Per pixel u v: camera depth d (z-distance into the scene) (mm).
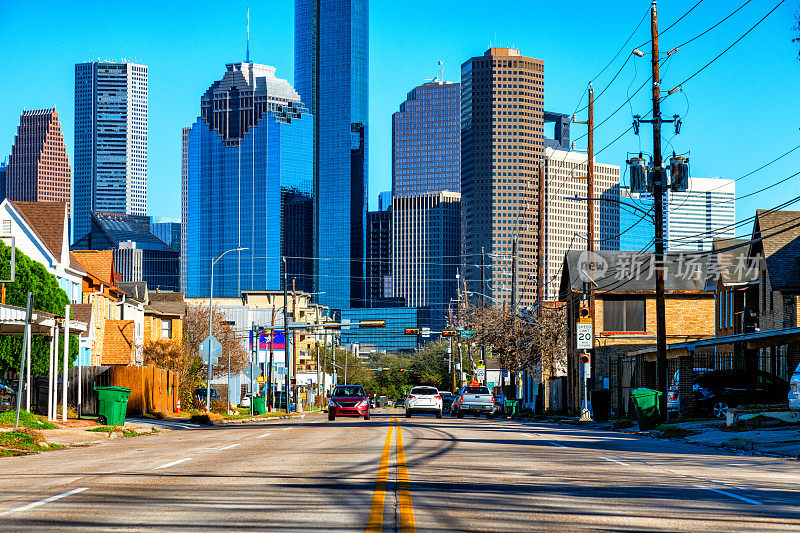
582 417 44094
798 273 43656
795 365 36656
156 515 10344
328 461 17734
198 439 28188
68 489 12938
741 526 9984
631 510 11086
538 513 10758
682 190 36375
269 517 10188
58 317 32750
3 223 46750
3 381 41250
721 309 53000
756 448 21875
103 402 34031
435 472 15430
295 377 102688
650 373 45125
